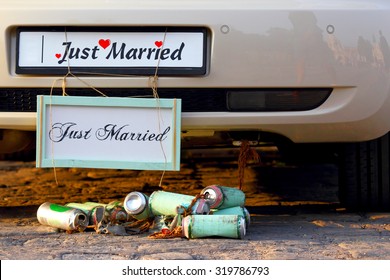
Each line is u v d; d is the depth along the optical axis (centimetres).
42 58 489
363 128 507
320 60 489
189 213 474
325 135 510
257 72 486
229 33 484
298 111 495
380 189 571
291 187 761
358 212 580
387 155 569
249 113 492
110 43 488
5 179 816
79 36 488
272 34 486
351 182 570
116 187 746
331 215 569
